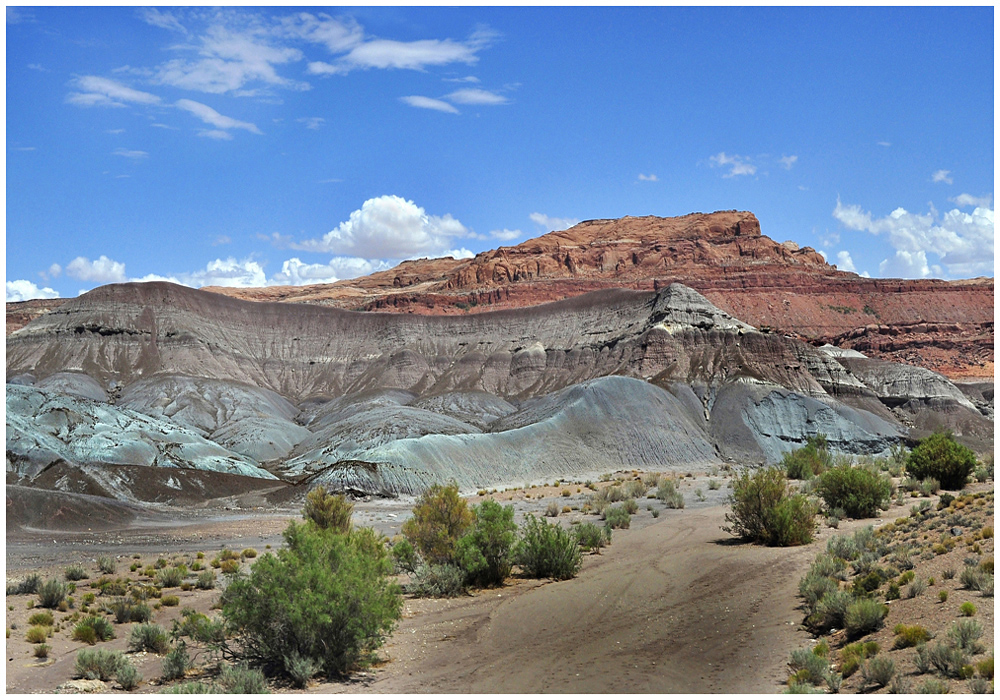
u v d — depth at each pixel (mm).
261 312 169125
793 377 126062
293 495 70750
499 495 71625
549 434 92938
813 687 15656
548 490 74250
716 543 35219
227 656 19594
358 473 73500
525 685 16984
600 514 51250
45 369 136625
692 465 97688
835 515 38188
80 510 54656
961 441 116062
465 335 165250
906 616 18719
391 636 21562
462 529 30172
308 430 122438
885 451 106750
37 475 65375
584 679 17359
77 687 17297
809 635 19859
